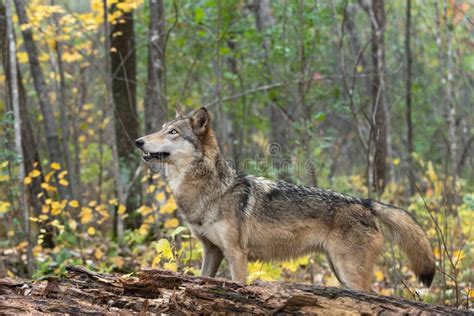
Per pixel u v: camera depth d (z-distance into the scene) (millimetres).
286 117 15055
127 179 13672
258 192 7887
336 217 7766
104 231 14633
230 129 19047
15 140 10602
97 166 18469
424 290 9250
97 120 20938
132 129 14156
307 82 14836
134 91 14328
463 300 8508
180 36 16109
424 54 23797
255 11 17172
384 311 4992
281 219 7812
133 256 11375
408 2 17250
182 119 8023
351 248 7715
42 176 12773
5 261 10602
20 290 6047
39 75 13023
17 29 14398
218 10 14508
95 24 12727
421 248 7914
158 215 12047
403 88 19156
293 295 5195
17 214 10211
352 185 16094
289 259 8055
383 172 14438
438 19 16812
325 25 15484
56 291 5930
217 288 5453
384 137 14555
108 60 12258
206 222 7781
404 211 8023
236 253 7738
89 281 6148
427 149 21297
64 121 13727
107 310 5586
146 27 15570
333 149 19672
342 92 16422
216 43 14234
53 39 12930
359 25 21453
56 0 17328
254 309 5254
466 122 20781
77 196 14289
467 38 19375
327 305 5148
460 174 18156
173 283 5852
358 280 7711
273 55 15211
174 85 18094
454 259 9680
